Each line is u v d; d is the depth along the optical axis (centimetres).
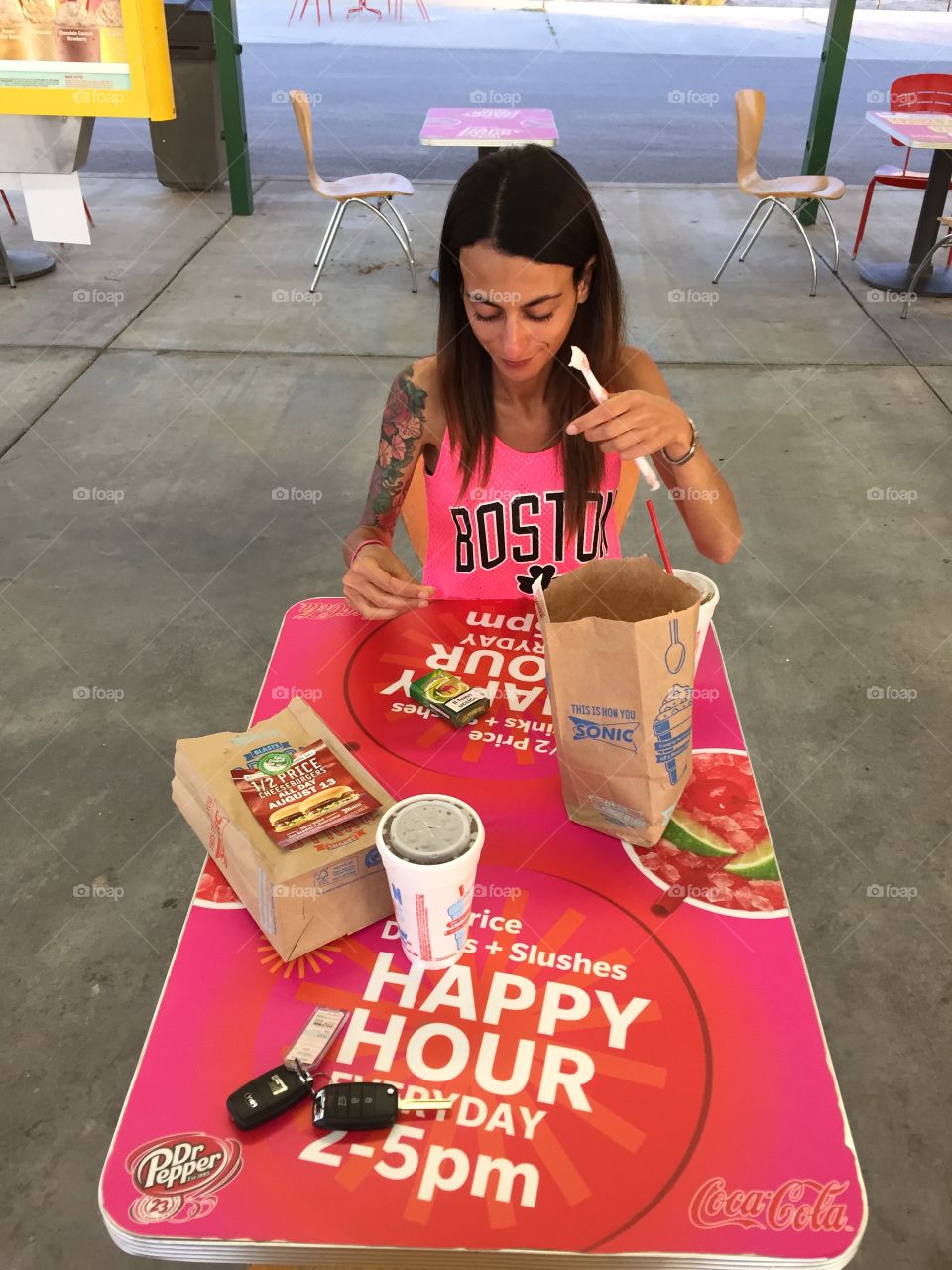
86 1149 171
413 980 95
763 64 1185
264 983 96
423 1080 86
